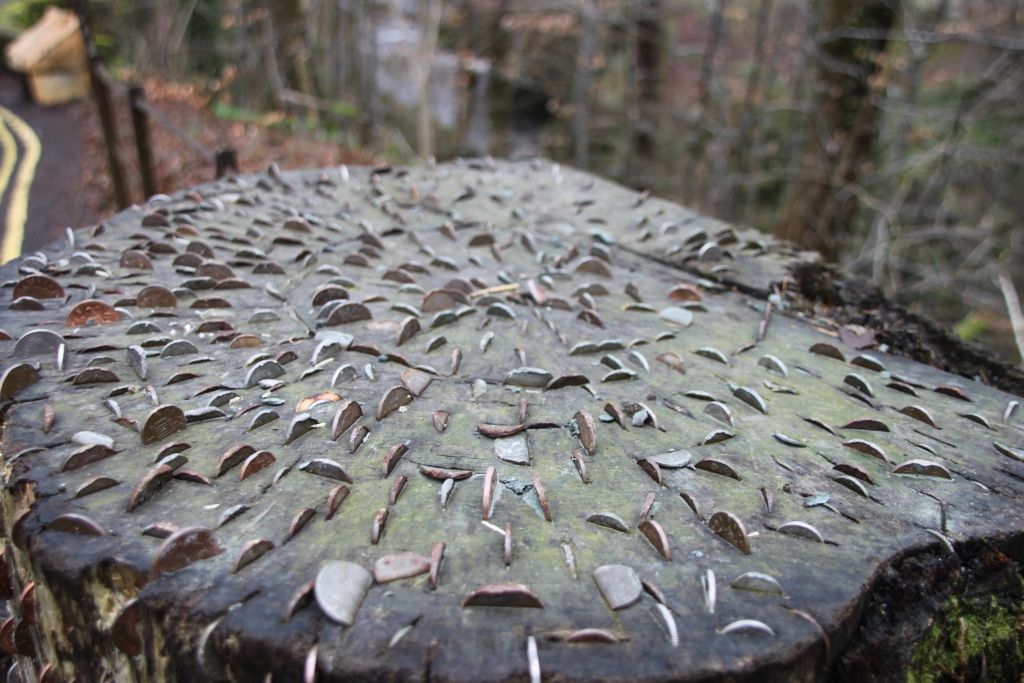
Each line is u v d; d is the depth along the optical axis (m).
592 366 0.45
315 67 2.96
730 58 2.67
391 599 0.27
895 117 1.89
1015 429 0.42
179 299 0.50
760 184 2.37
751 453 0.37
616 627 0.27
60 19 2.47
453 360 0.44
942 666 0.32
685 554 0.30
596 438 0.37
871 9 1.48
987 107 1.73
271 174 0.77
